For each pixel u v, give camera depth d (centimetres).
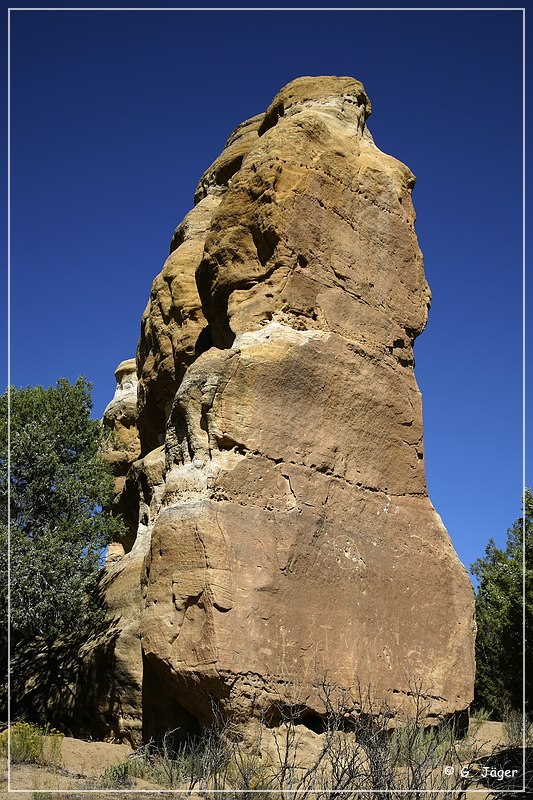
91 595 1811
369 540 1598
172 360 1983
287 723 1355
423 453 1788
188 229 2173
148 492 1891
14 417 1952
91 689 1616
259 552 1409
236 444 1459
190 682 1324
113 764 1353
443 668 1647
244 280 1642
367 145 1925
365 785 1178
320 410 1584
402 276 1844
